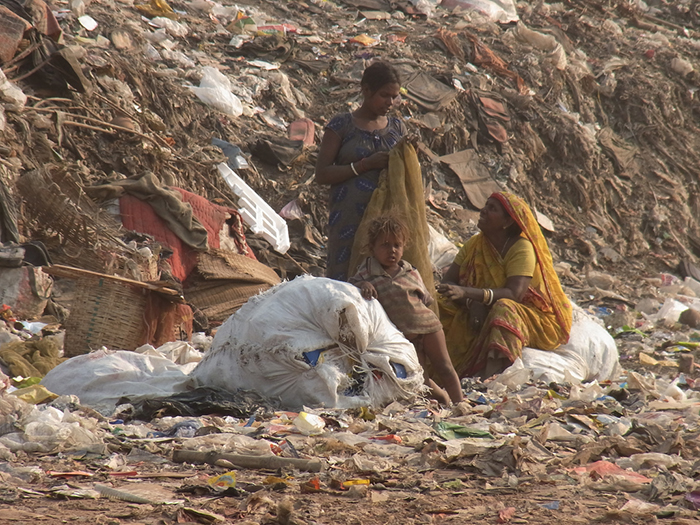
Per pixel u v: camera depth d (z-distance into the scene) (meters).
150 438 12.88
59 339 22.00
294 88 48.34
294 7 59.06
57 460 11.34
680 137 60.81
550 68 58.12
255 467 11.20
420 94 49.66
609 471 11.41
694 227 55.78
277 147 41.84
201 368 16.58
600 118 59.06
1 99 31.19
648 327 35.72
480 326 22.70
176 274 27.50
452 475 11.05
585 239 49.94
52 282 25.72
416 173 20.53
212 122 41.94
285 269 35.53
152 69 41.97
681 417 16.09
